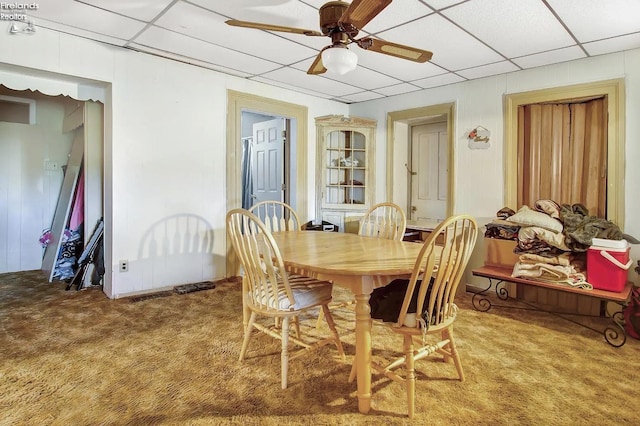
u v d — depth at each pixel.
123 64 3.20
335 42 1.94
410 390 1.63
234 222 1.99
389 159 4.64
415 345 2.29
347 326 2.70
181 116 3.59
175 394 1.78
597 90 3.07
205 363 2.09
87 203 3.71
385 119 4.70
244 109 4.10
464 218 1.61
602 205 3.10
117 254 3.27
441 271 1.64
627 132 2.95
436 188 4.56
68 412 1.63
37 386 1.83
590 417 1.62
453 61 3.27
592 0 2.21
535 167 3.45
